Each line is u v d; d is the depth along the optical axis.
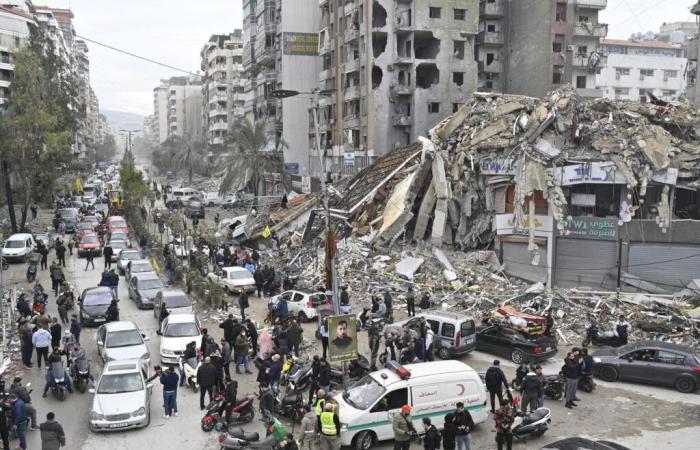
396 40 62.44
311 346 24.80
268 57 81.19
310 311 28.52
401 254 36.59
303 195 57.28
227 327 22.34
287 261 40.31
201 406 18.30
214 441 16.28
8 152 50.09
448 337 22.58
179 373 21.28
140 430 16.97
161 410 18.50
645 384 20.41
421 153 41.66
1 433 15.31
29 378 21.17
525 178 32.66
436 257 35.41
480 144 36.00
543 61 65.81
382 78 62.41
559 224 31.48
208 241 45.66
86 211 66.94
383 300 29.88
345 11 66.62
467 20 63.44
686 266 29.75
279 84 80.25
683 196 31.27
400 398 15.83
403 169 41.97
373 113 62.19
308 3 78.62
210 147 116.94
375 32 61.56
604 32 69.88
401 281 33.12
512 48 68.38
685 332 24.88
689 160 30.55
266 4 80.69
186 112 181.25
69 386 19.69
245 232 48.66
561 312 27.23
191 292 34.31
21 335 22.48
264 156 67.50
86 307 27.64
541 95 66.06
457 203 37.28
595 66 69.75
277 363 18.11
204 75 147.62
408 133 63.50
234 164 68.69
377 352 23.22
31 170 52.94
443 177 36.97
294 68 78.75
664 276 30.06
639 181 30.34
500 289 31.73
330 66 73.50
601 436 16.28
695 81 56.16
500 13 67.94
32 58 53.41
